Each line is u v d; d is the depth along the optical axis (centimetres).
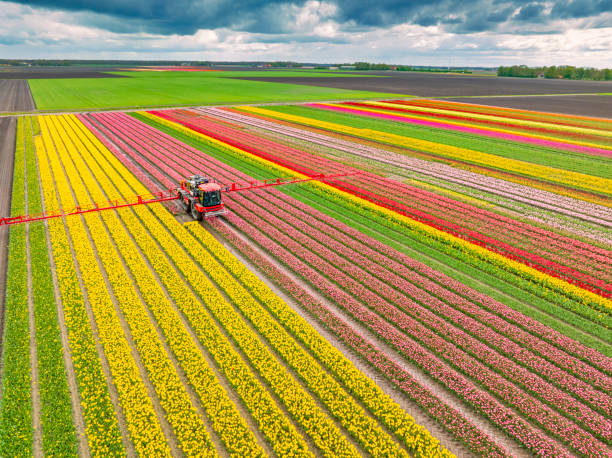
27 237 2772
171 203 3497
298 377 1684
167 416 1480
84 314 1984
